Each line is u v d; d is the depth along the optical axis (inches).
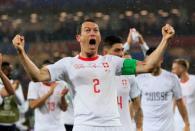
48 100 733.3
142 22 1193.4
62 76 392.8
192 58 1160.2
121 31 1196.5
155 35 1186.0
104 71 390.0
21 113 964.6
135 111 550.3
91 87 388.5
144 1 1202.6
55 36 1220.5
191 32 1186.0
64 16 1230.9
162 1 1198.3
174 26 1195.3
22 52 368.5
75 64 391.2
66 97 789.9
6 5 1256.2
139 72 384.5
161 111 636.7
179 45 1175.0
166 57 1155.3
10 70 702.5
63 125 749.3
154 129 637.3
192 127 749.3
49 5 1239.5
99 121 385.7
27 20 1242.0
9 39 1224.8
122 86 503.8
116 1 1208.2
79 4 1228.5
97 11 1217.4
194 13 1196.5
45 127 737.0
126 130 503.5
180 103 636.7
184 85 753.0
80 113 388.2
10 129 727.1
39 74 379.9
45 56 1200.2
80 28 398.3
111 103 389.7
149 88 637.3
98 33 394.3
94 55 395.5
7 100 721.0
